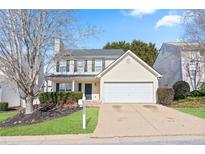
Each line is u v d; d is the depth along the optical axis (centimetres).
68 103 2175
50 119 1324
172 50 2822
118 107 1905
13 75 1330
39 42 1343
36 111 1557
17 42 1304
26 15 1302
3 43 1288
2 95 2286
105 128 1030
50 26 1380
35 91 1805
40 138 877
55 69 2764
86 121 1203
